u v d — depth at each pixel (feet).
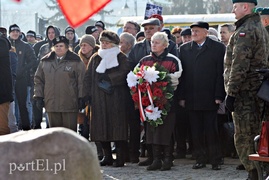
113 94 36.60
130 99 37.45
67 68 38.24
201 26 35.40
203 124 35.60
